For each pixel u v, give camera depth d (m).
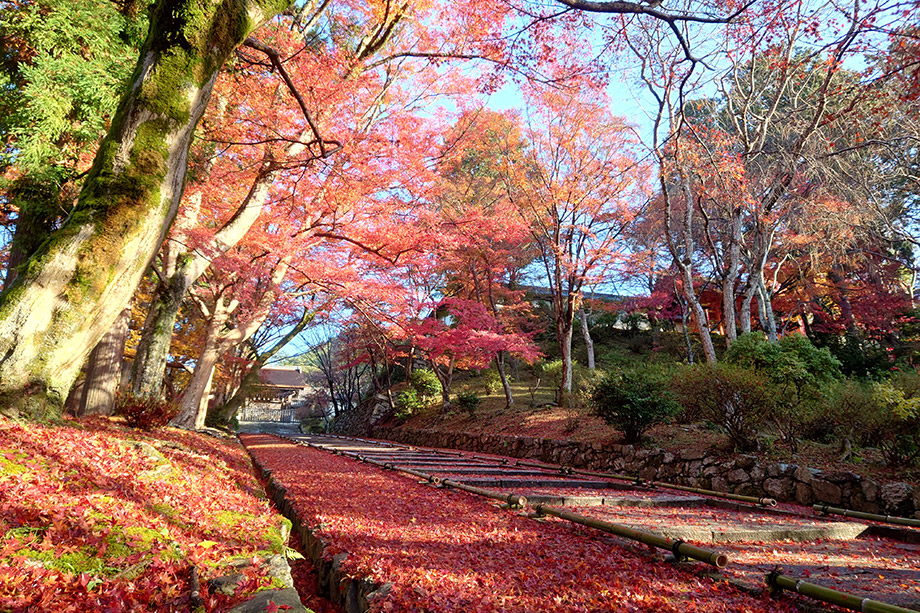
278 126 9.12
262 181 11.25
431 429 20.25
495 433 16.41
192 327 19.67
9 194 8.19
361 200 12.50
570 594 2.73
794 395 8.57
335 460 10.35
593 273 16.73
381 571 2.87
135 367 11.62
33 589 1.98
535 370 26.50
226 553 2.86
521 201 16.53
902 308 18.00
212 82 5.30
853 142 13.23
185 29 5.00
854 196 12.47
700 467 9.01
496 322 17.22
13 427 4.20
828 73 10.16
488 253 17.97
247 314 14.48
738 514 5.91
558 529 4.39
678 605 2.62
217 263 11.15
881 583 3.16
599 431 12.84
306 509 4.89
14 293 4.82
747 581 3.04
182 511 3.56
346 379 34.91
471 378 28.28
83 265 4.88
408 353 23.03
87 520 2.74
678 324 27.52
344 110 10.29
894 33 7.39
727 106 13.66
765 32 8.70
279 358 28.14
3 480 2.97
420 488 6.64
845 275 19.06
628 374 10.91
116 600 1.99
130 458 4.57
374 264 15.66
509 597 2.62
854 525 5.17
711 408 9.16
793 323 22.28
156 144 5.02
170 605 2.07
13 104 7.36
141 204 5.00
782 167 12.70
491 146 16.06
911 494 6.14
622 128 14.86
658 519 5.18
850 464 7.45
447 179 18.61
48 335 4.84
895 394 6.79
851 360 15.38
